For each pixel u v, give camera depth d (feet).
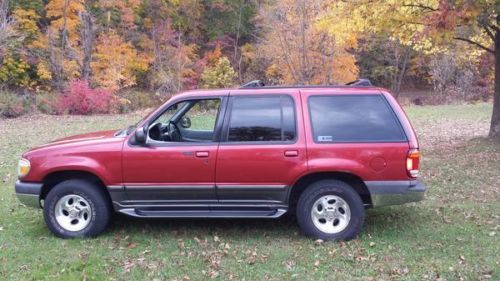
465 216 23.20
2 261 17.92
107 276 16.55
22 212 24.66
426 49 52.85
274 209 19.92
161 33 122.83
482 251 18.60
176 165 19.74
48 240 20.21
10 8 107.65
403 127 19.53
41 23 115.65
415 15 40.32
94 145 20.22
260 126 19.84
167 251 18.98
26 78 109.60
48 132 65.16
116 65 108.78
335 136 19.49
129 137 20.21
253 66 124.47
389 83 150.82
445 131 60.18
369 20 42.09
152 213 20.08
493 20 38.70
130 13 117.19
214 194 19.86
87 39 105.70
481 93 125.59
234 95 20.29
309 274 16.67
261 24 109.40
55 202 20.39
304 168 19.34
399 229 21.33
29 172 20.38
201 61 125.08
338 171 19.38
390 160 19.30
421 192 19.39
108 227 21.86
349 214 19.65
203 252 18.81
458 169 34.06
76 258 18.21
